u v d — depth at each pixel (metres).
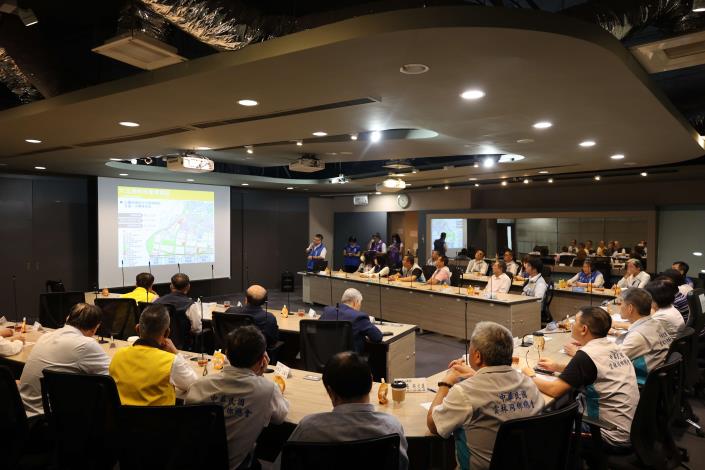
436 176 9.27
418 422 2.41
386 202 13.83
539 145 5.71
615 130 4.77
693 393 4.77
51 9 4.29
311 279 10.55
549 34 2.33
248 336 2.21
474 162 7.43
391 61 2.73
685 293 5.28
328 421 1.79
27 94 4.38
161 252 9.98
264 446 3.09
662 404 2.59
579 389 2.78
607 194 10.61
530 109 3.89
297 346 5.38
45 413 2.46
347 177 9.88
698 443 3.84
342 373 1.82
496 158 7.19
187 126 4.58
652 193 9.90
